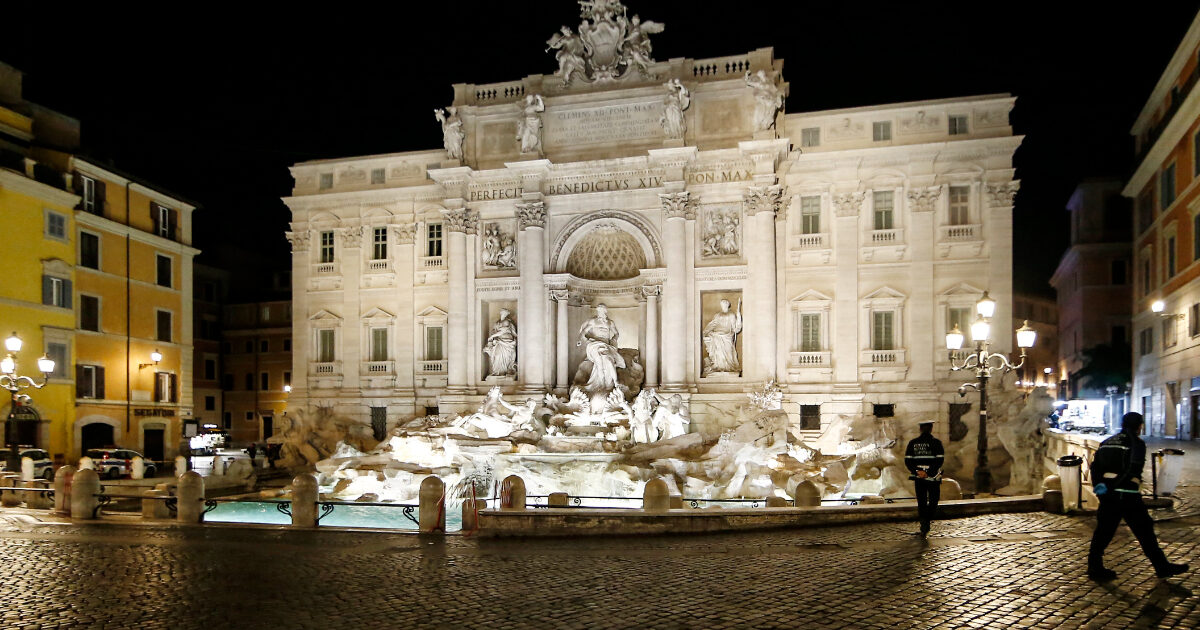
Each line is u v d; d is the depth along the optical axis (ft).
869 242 145.07
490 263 158.51
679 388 142.72
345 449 137.49
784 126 147.64
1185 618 36.76
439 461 128.67
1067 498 67.31
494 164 157.89
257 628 39.68
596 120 151.84
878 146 143.95
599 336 149.69
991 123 141.08
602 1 152.46
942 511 66.28
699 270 146.00
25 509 88.38
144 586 48.98
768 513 64.03
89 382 157.38
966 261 141.28
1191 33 127.65
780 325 146.92
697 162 146.20
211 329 233.96
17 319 141.38
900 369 142.31
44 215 147.95
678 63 148.15
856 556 52.06
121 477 137.18
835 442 137.80
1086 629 35.55
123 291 166.81
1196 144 131.85
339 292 170.60
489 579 48.91
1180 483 74.95
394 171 169.37
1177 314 143.43
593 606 41.91
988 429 127.44
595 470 117.60
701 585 45.75
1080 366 207.51
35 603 45.19
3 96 149.59
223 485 121.80
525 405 138.31
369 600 44.55
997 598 40.68
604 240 156.76
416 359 165.37
